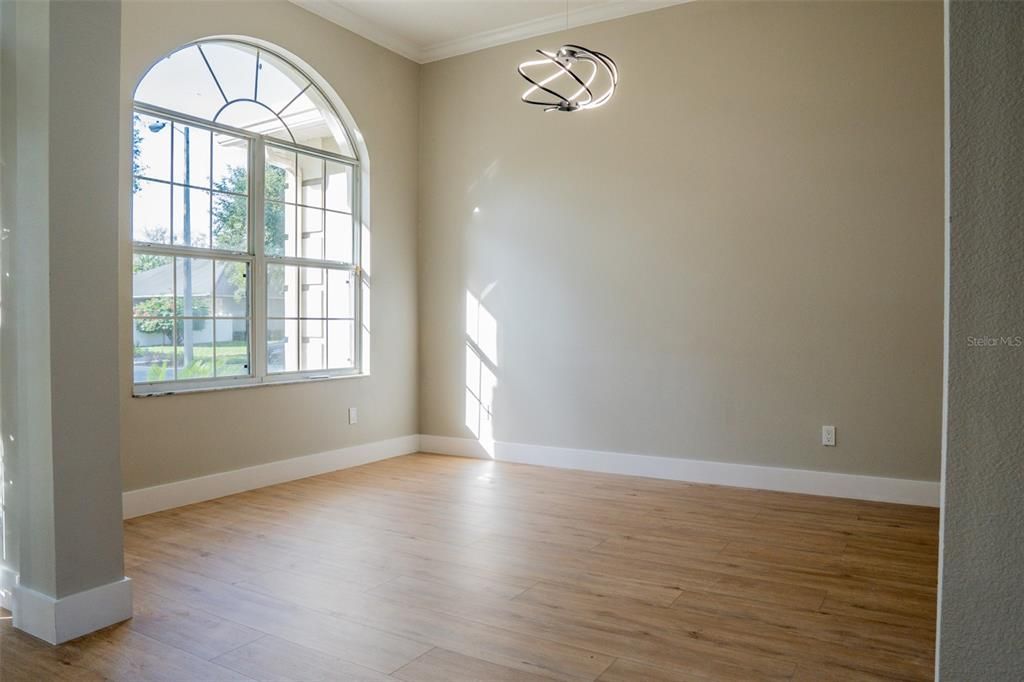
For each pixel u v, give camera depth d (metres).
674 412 5.02
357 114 5.46
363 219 5.64
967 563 1.25
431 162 6.04
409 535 3.73
